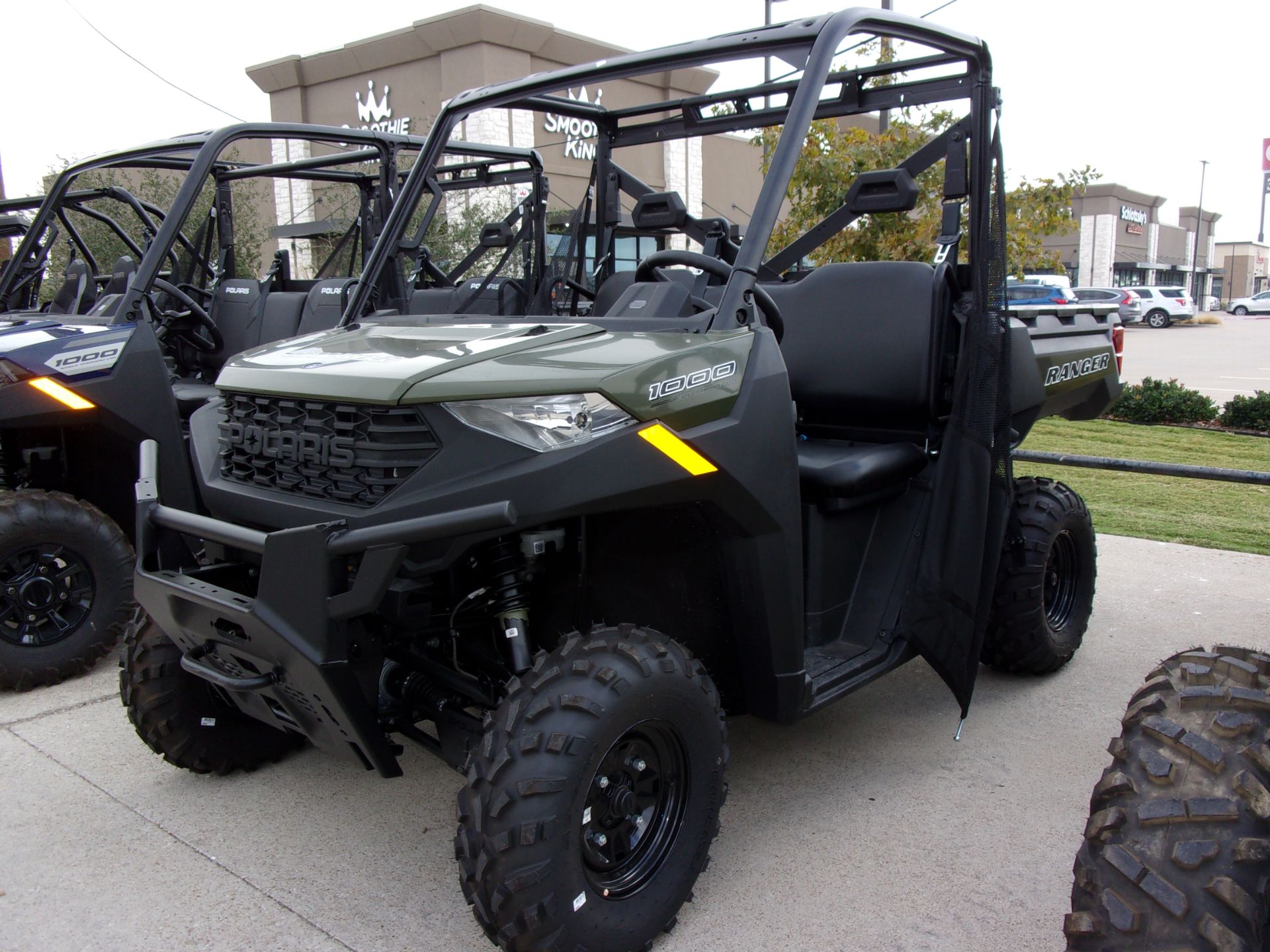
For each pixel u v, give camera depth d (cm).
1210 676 186
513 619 218
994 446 279
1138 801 165
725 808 277
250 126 450
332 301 570
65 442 409
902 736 322
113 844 265
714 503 219
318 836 268
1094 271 4791
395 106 1562
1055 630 365
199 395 479
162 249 410
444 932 226
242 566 241
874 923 225
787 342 338
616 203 361
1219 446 887
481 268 1141
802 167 762
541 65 1513
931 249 743
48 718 347
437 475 197
